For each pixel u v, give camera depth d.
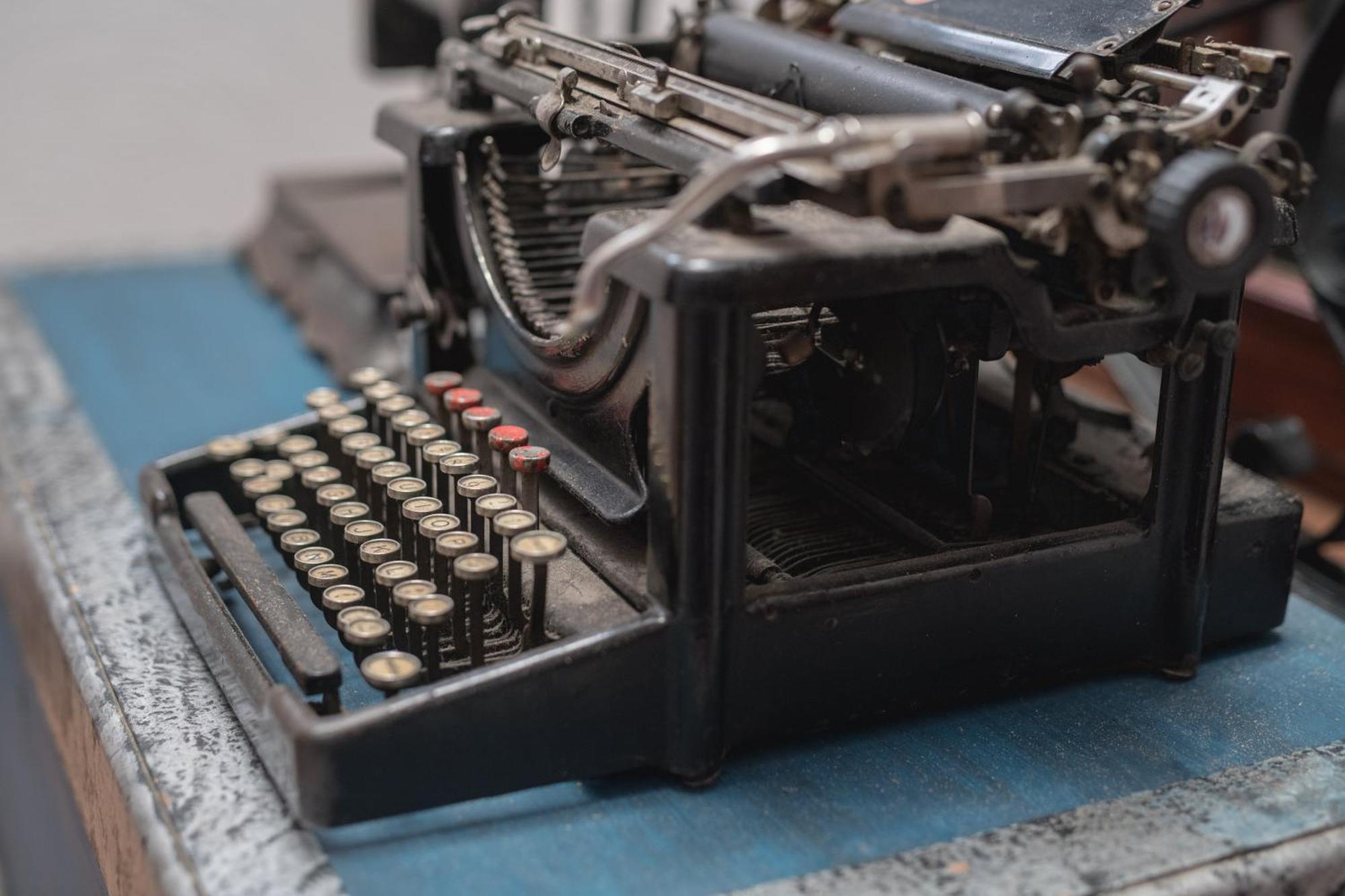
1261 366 0.99
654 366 0.60
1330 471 0.97
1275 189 0.62
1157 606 0.69
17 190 1.58
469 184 0.78
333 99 1.68
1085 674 0.70
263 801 0.62
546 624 0.65
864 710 0.65
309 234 1.13
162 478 0.77
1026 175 0.59
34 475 0.86
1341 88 0.77
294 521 0.72
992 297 0.65
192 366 1.02
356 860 0.60
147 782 0.63
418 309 0.81
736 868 0.60
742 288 0.58
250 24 1.61
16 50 1.53
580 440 0.71
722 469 0.60
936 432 0.72
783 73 0.72
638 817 0.62
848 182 0.58
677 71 0.67
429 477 0.75
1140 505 0.72
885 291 0.60
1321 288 0.78
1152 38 0.66
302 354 1.04
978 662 0.67
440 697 0.60
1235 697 0.69
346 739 0.59
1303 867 0.60
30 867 0.95
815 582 0.64
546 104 0.69
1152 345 0.65
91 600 0.74
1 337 1.06
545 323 0.73
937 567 0.65
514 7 0.79
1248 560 0.70
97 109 1.58
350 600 0.66
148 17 1.57
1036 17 0.70
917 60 0.74
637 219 0.63
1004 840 0.60
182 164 1.64
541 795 0.63
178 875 0.59
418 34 1.09
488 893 0.59
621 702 0.62
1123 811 0.62
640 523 0.66
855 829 0.61
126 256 1.31
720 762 0.64
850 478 0.74
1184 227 0.59
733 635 0.62
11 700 0.94
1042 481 0.74
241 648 0.66
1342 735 0.66
